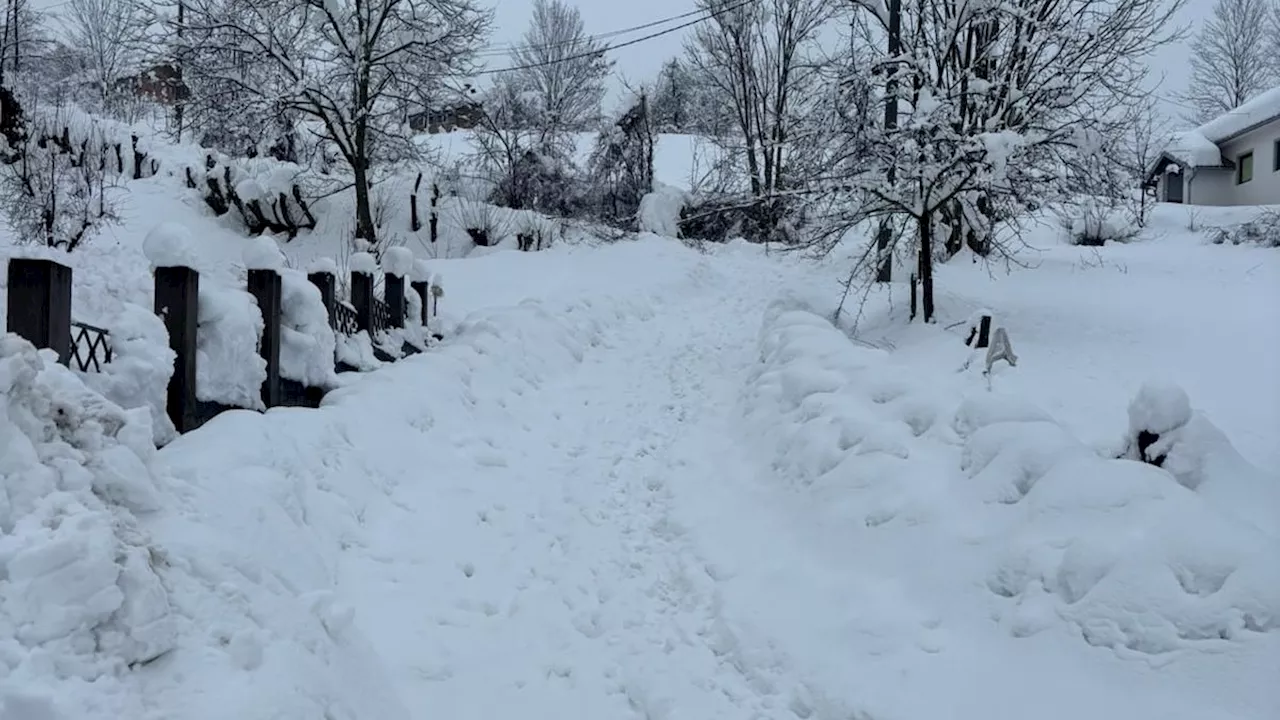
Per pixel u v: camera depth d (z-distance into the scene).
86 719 3.67
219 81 24.59
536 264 20.14
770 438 8.90
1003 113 15.10
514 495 8.36
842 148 14.71
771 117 31.97
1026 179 14.45
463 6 25.03
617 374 12.75
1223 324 14.13
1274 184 33.00
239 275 13.41
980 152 13.80
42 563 3.89
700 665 5.82
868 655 5.49
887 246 15.03
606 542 7.55
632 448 9.75
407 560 6.82
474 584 6.76
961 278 18.16
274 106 24.30
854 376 8.87
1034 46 15.29
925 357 12.98
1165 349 12.95
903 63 14.88
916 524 6.39
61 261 5.93
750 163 29.83
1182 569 4.90
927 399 7.78
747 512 7.77
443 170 28.44
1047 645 5.03
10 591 3.81
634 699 5.53
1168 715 4.39
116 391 6.38
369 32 24.59
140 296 8.97
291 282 8.84
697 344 14.66
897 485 6.83
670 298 18.47
